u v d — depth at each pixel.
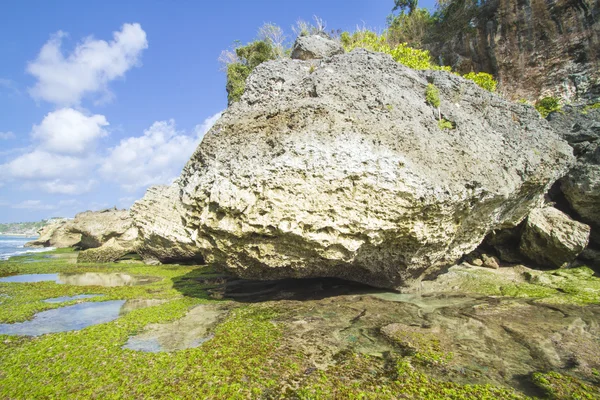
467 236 10.88
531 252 12.95
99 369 6.32
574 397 5.18
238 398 5.33
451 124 10.76
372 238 8.55
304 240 8.54
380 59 11.66
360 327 8.06
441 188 8.44
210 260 10.34
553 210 13.31
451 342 7.10
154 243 20.41
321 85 10.34
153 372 6.17
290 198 8.38
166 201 20.72
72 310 10.44
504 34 24.05
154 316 9.37
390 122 9.64
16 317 9.66
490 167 9.90
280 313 9.25
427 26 29.83
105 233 27.47
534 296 10.23
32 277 17.03
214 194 9.15
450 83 11.98
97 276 17.03
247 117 10.85
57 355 6.95
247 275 10.41
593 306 9.20
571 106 17.00
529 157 11.00
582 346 6.85
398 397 5.30
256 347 7.09
